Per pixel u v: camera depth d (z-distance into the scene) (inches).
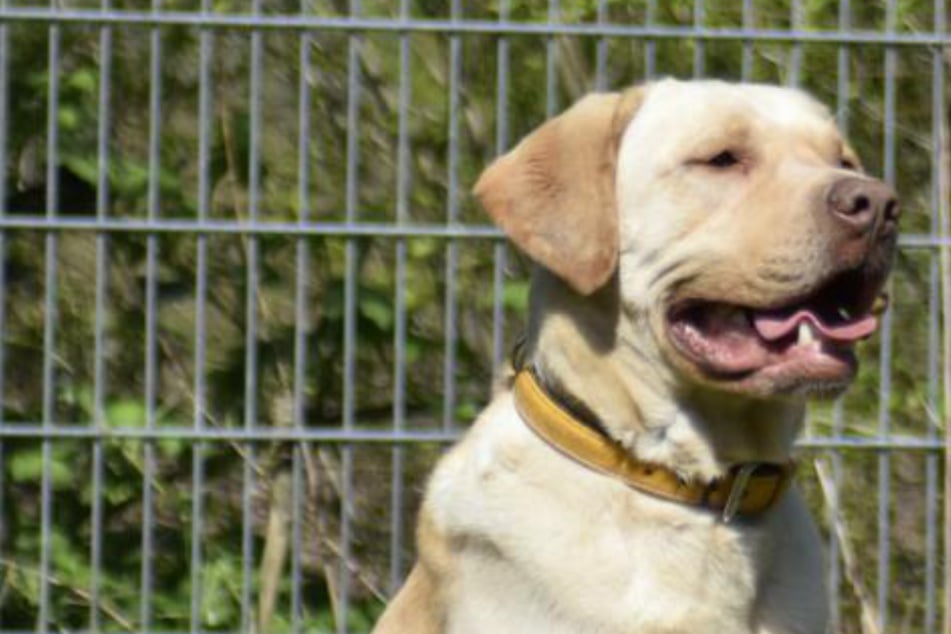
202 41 441.7
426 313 486.6
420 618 306.8
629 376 297.7
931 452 444.5
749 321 300.4
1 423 463.8
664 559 294.4
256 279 454.3
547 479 297.9
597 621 292.5
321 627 488.4
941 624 479.8
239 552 482.9
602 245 300.2
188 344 489.7
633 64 488.7
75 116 487.2
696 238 298.8
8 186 487.8
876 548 480.4
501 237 439.8
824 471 474.6
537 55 491.5
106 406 476.7
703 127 302.4
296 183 493.4
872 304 296.0
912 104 487.8
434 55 495.5
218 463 481.4
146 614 447.2
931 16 486.6
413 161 493.7
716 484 297.0
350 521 470.9
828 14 488.7
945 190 453.1
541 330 305.6
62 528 475.5
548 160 306.5
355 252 457.1
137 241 484.4
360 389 489.7
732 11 489.4
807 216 291.9
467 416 489.4
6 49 465.4
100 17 438.0
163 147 493.0
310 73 493.4
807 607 303.3
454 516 302.2
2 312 451.2
